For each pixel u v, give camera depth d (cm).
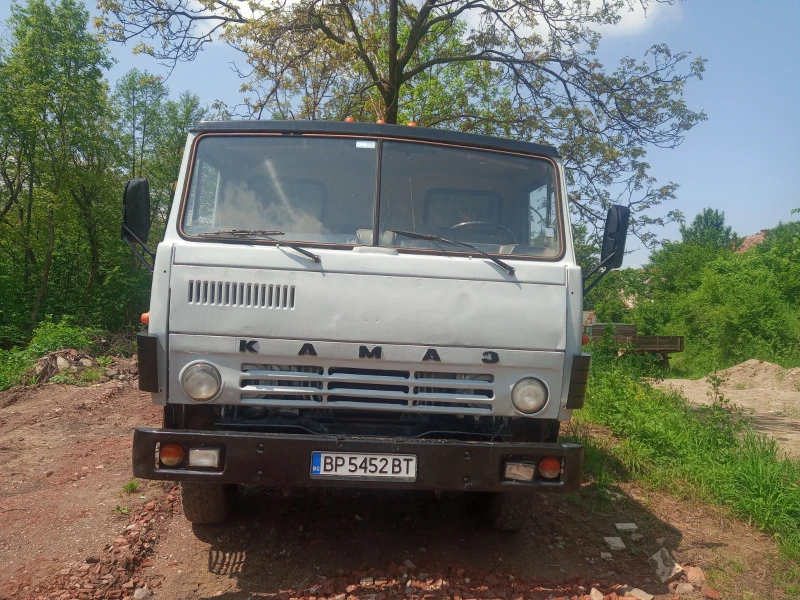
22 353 1312
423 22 1393
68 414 876
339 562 420
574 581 409
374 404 384
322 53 1299
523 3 1321
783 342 2231
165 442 365
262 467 364
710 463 648
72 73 2859
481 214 436
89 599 365
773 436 937
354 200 425
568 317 396
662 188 1287
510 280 392
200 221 411
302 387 384
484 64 1462
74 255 3394
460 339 384
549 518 512
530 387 389
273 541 448
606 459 661
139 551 425
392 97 1352
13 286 2959
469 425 408
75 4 2848
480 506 499
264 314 378
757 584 432
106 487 551
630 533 498
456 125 1543
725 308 2364
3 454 670
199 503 444
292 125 434
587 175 1327
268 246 388
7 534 452
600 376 999
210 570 407
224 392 380
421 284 385
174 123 3922
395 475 368
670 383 1619
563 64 1362
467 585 396
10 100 2762
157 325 378
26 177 2970
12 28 2812
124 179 3306
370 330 380
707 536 507
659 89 1322
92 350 1448
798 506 540
